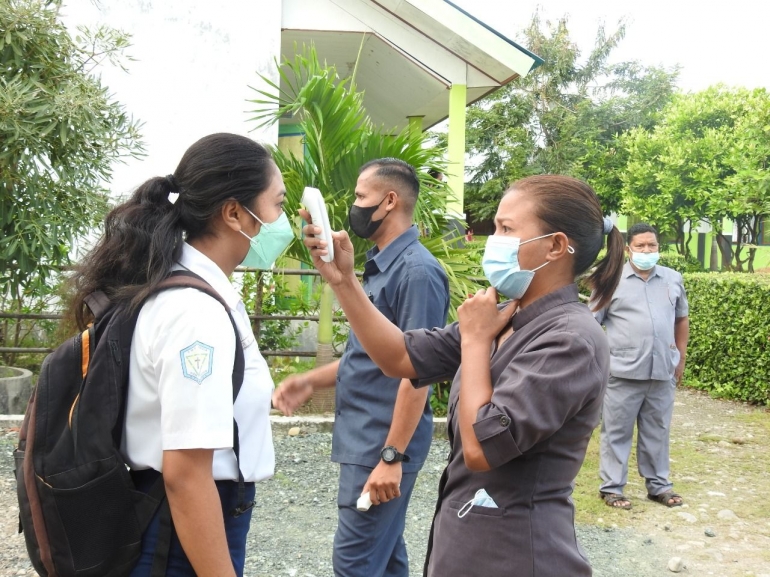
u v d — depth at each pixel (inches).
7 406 226.7
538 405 65.0
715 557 160.6
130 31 314.5
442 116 506.3
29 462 64.5
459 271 245.9
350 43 387.9
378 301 108.7
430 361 81.4
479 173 879.7
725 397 322.0
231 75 327.3
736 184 579.2
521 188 74.4
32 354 273.0
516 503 68.9
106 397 63.4
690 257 673.6
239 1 326.0
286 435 226.7
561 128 855.1
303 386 109.8
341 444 106.7
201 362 61.9
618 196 829.8
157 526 64.7
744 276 327.3
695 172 644.1
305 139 283.3
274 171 72.3
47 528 63.7
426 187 257.0
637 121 882.8
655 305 193.5
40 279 229.3
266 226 71.2
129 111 315.6
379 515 103.2
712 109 677.9
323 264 79.6
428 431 110.8
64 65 220.5
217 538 62.3
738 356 315.6
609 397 193.0
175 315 62.9
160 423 64.3
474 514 70.1
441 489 76.3
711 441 253.6
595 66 906.7
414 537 163.6
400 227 112.7
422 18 354.6
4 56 212.1
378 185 111.4
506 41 348.8
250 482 70.4
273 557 148.3
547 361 66.8
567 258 73.1
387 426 103.9
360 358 106.3
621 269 86.2
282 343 271.0
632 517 183.8
